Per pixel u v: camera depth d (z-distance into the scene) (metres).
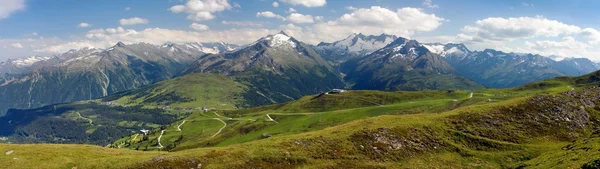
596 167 59.12
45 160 74.12
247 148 86.31
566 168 65.62
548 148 94.56
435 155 91.00
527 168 78.06
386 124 104.12
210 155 81.12
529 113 116.62
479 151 94.38
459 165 86.50
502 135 103.06
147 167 73.81
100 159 76.88
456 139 99.44
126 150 90.69
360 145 91.44
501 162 89.00
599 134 81.62
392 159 87.44
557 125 111.25
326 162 82.75
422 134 99.50
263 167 78.75
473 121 109.38
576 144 82.25
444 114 115.69
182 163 76.88
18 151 77.81
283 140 92.50
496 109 118.00
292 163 81.62
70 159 76.31
